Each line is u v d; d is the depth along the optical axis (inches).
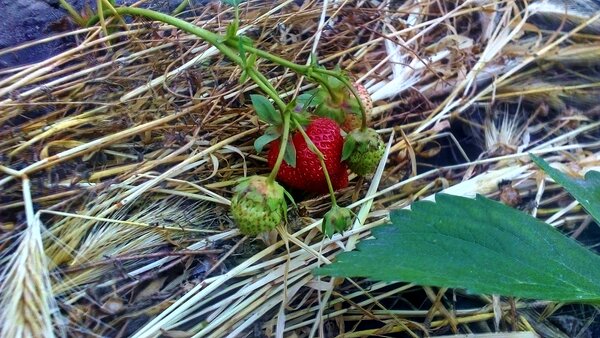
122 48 10.8
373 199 9.4
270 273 8.1
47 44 10.9
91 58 10.3
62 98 9.9
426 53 11.9
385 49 11.9
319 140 8.4
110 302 7.5
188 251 8.2
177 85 10.4
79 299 7.5
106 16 10.6
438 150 10.5
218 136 9.6
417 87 11.4
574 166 10.1
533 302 8.5
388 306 8.4
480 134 11.0
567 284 6.7
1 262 7.6
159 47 10.6
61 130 9.2
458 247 6.9
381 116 10.9
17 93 9.5
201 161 9.1
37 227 7.6
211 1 12.3
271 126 8.4
